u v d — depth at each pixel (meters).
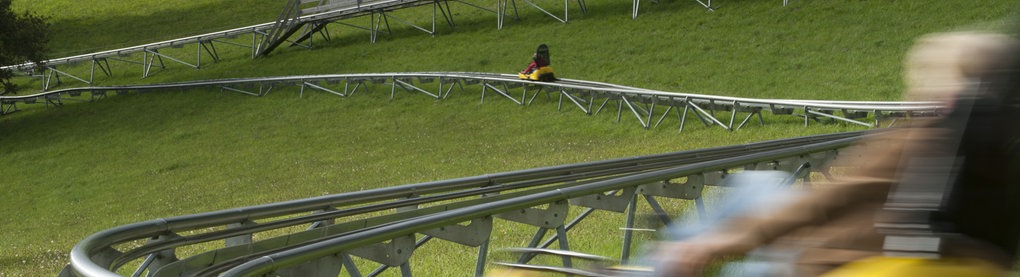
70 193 31.02
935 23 33.56
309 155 30.88
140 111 43.84
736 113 27.70
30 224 26.83
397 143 30.69
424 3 48.59
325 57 49.22
